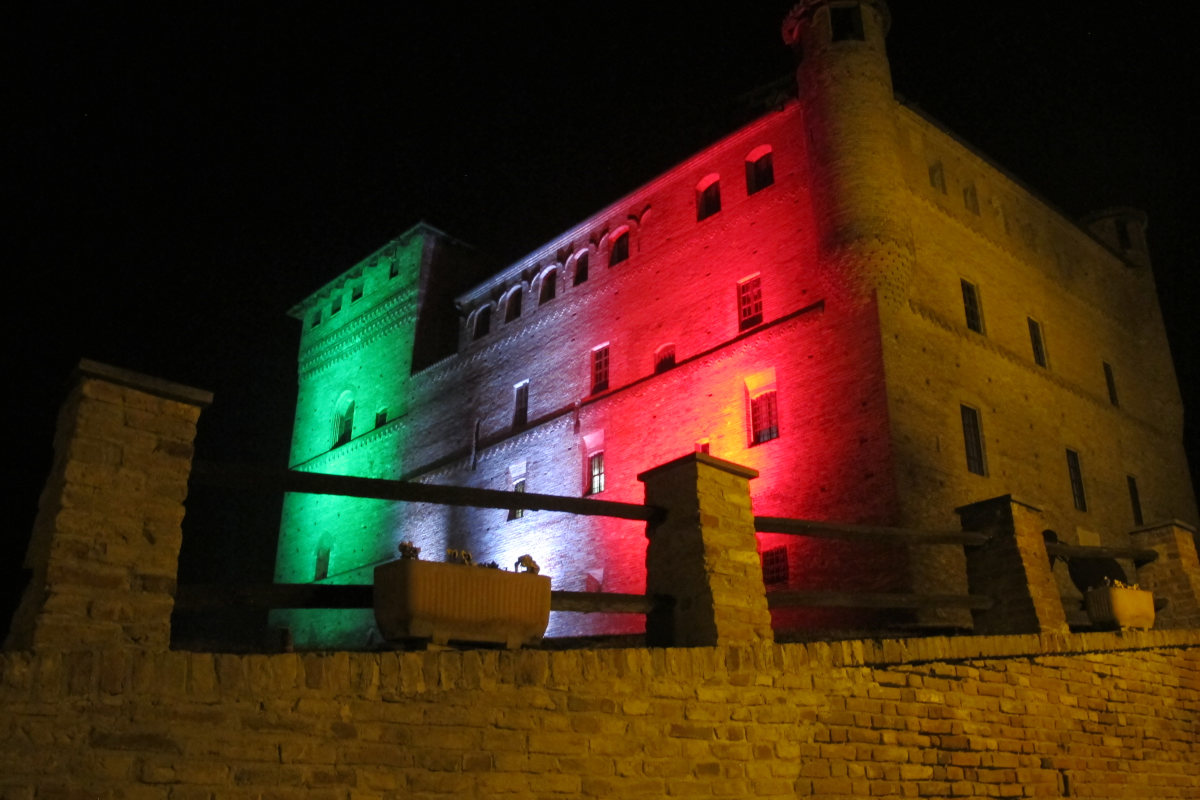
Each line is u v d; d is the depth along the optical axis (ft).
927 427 76.07
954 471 76.84
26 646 19.86
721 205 95.55
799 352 81.76
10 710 18.72
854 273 78.54
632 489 94.12
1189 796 44.91
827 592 35.83
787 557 76.89
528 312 116.67
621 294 104.06
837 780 31.14
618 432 97.86
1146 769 43.34
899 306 78.07
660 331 97.81
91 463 21.57
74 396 22.22
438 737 23.25
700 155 98.63
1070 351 100.68
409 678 23.17
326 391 145.89
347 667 22.48
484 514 111.45
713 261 94.27
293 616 129.49
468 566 25.46
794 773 30.07
